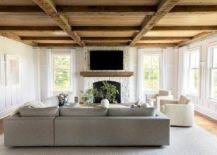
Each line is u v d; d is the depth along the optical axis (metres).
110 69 8.91
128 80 8.96
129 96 8.98
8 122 3.94
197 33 6.54
